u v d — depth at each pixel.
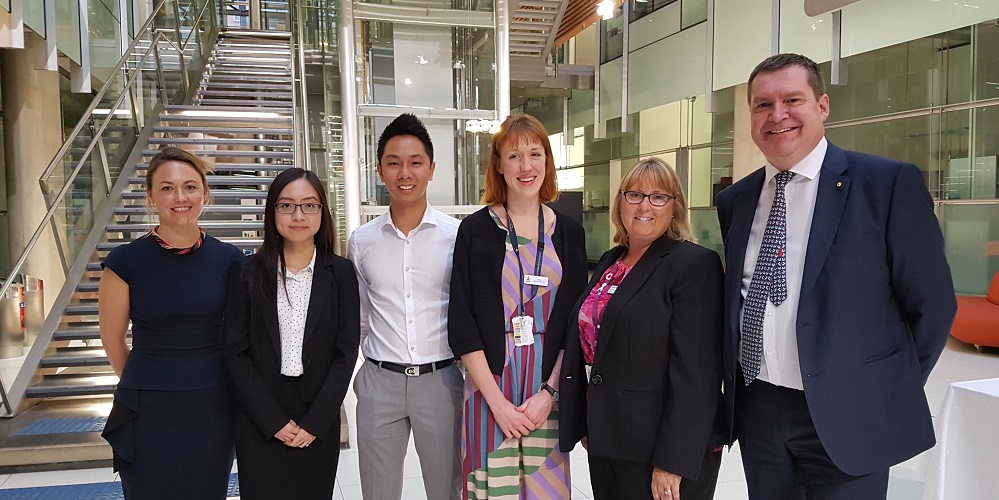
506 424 2.12
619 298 2.05
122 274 2.19
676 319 1.97
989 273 7.65
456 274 2.24
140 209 6.64
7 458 3.75
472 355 2.17
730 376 1.96
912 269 1.76
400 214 2.41
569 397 2.14
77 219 6.12
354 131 6.66
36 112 7.41
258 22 17.16
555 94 15.29
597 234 15.36
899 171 1.78
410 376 2.36
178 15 9.55
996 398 2.22
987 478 2.25
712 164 11.64
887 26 7.91
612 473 2.15
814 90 1.82
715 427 2.02
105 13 8.53
